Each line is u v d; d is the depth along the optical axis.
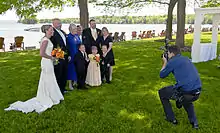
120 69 8.83
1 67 9.53
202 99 5.64
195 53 10.27
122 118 4.65
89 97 5.80
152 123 4.44
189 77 4.00
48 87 5.24
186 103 4.13
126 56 11.73
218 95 5.93
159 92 4.39
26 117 4.64
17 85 6.89
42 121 4.47
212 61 10.57
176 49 4.22
